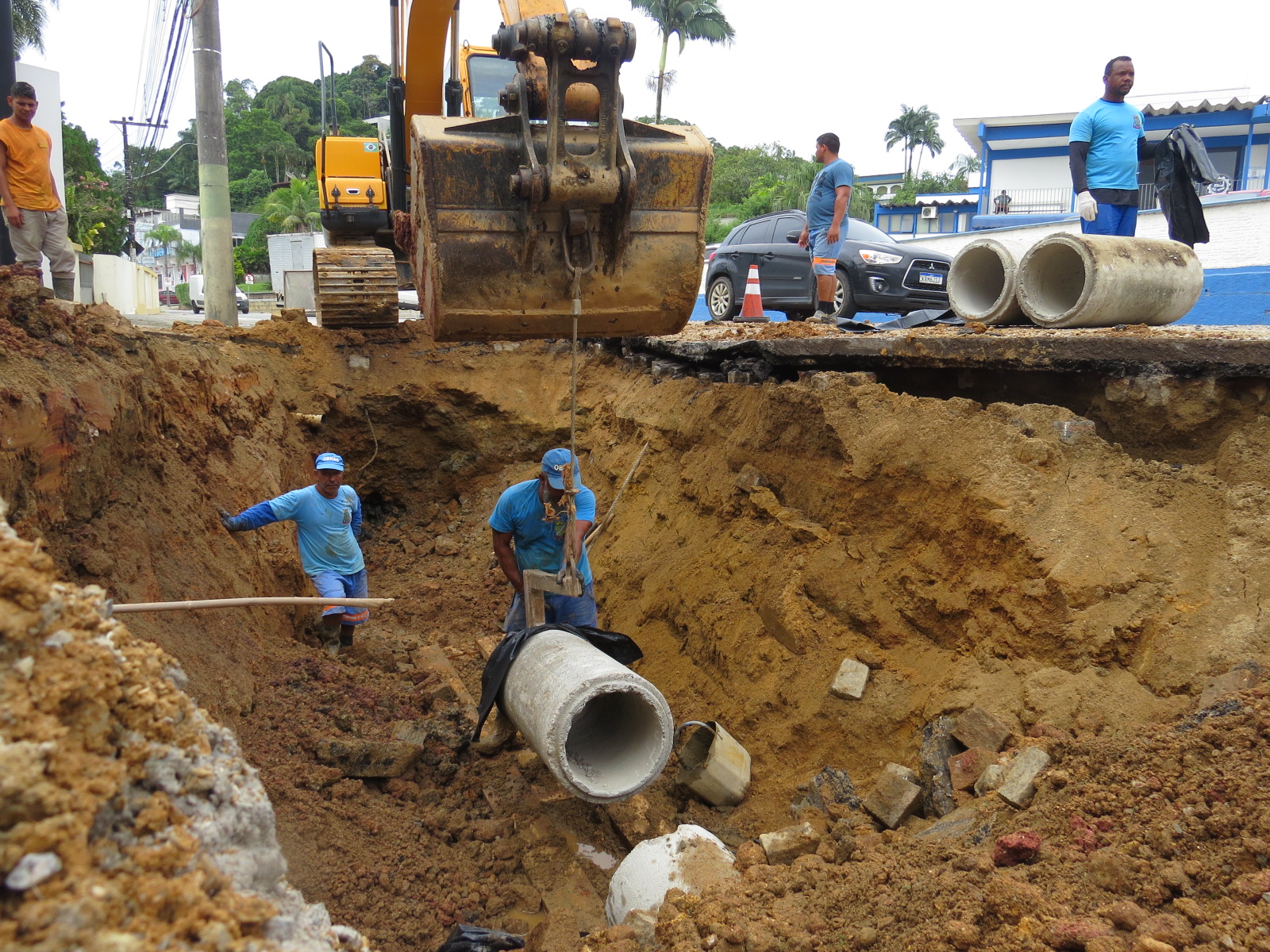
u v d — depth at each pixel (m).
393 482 10.73
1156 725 3.64
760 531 6.25
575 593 5.12
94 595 2.37
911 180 51.66
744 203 46.59
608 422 9.60
